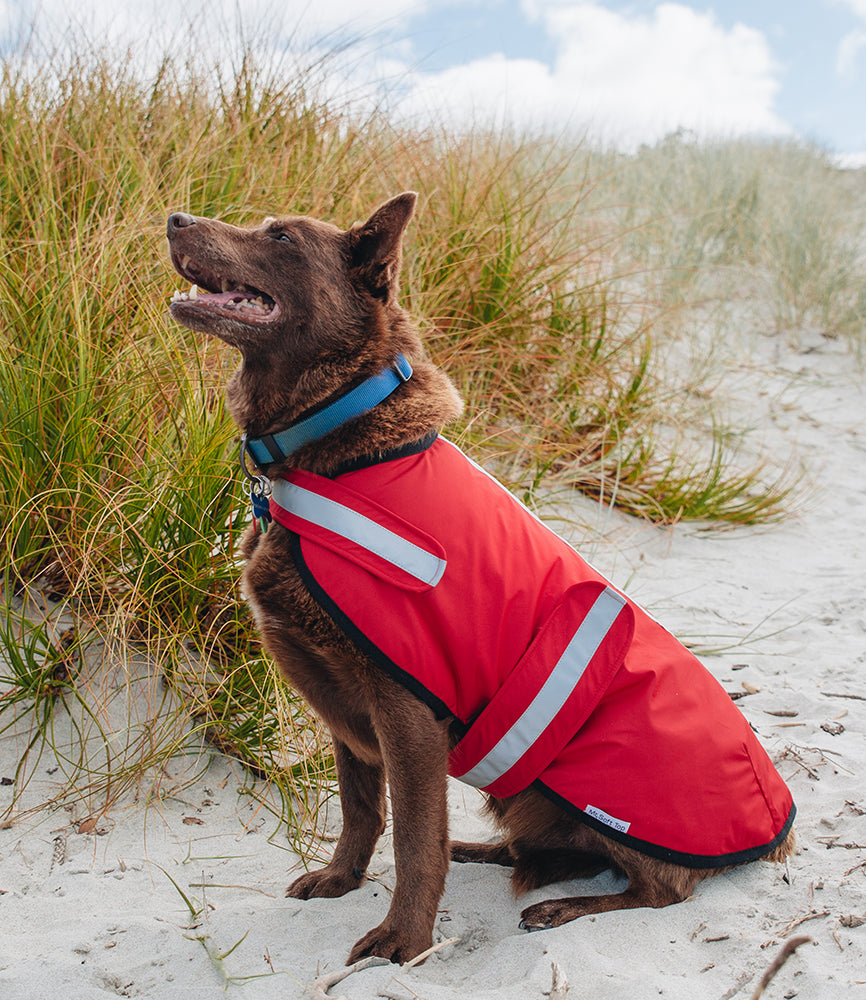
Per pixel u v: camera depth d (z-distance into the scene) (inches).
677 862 46.6
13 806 52.3
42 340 61.7
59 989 42.5
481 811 53.0
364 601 43.9
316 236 47.6
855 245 168.1
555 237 100.6
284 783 54.9
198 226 47.2
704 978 43.5
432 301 86.2
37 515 58.6
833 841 51.6
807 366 132.0
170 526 59.0
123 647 56.7
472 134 106.2
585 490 89.8
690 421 106.7
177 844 51.9
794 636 72.4
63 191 77.3
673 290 131.0
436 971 44.8
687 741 46.7
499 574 45.4
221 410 61.9
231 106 91.4
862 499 98.5
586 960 43.8
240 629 59.4
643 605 75.4
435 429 47.4
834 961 43.8
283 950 45.5
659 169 185.3
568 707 46.3
